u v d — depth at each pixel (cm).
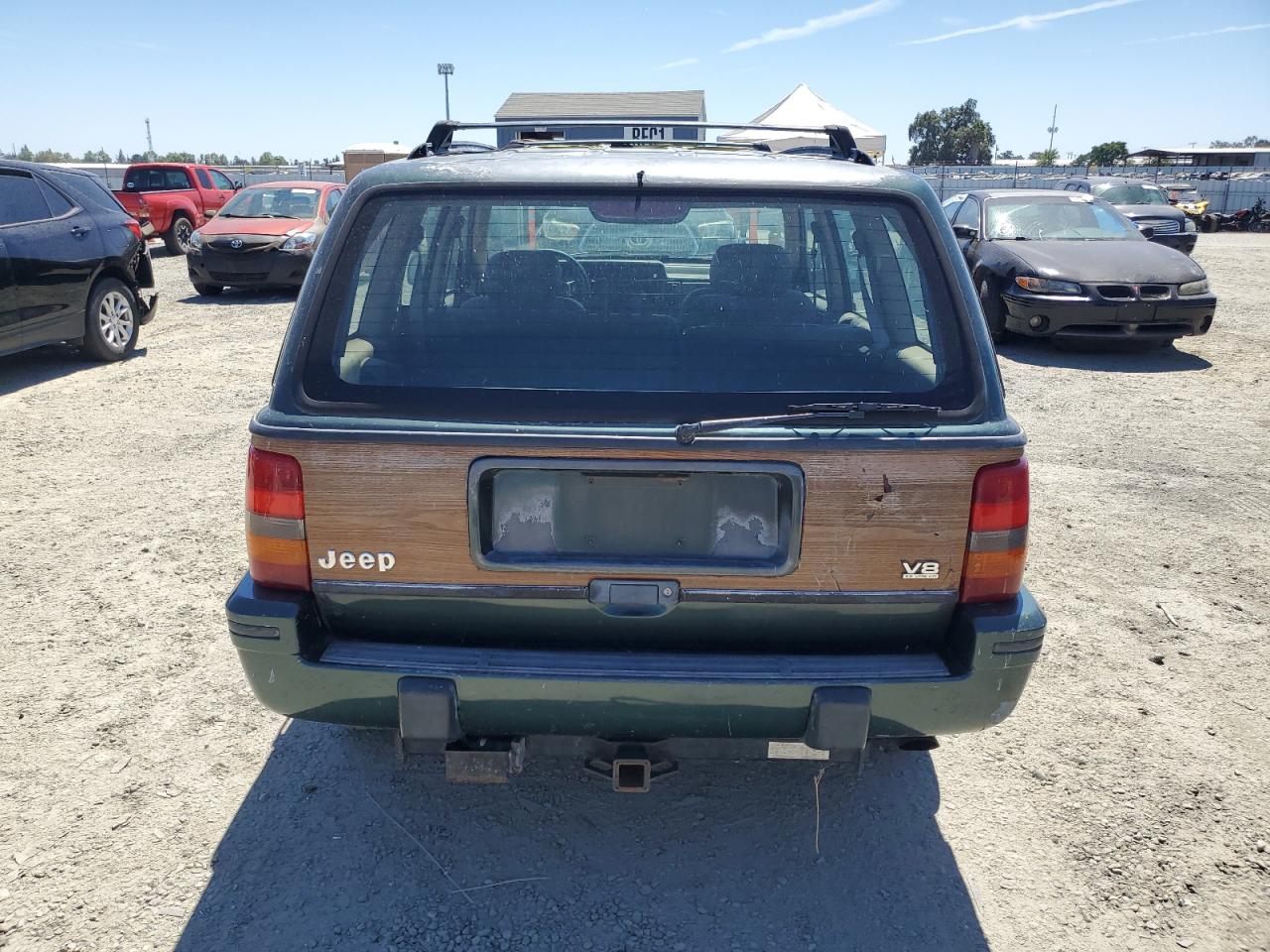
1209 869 275
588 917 255
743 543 229
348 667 228
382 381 228
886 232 240
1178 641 407
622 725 232
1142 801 304
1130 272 977
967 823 295
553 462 222
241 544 492
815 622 233
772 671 227
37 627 405
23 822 287
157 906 255
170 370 895
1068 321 970
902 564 228
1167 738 339
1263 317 1249
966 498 226
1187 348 1053
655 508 228
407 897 261
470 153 296
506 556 230
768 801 305
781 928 253
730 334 234
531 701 228
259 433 226
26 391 808
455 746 243
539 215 239
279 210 1469
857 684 226
